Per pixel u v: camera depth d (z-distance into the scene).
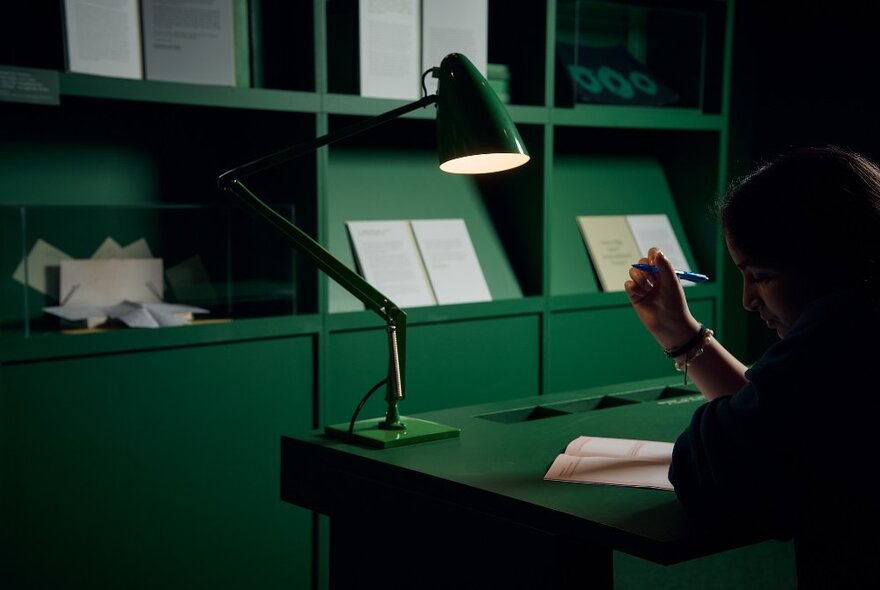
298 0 2.73
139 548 2.49
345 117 2.97
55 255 2.54
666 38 3.64
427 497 1.44
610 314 3.45
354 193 3.04
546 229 3.25
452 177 3.30
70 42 2.32
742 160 4.04
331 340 2.80
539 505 1.27
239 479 2.64
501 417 1.90
